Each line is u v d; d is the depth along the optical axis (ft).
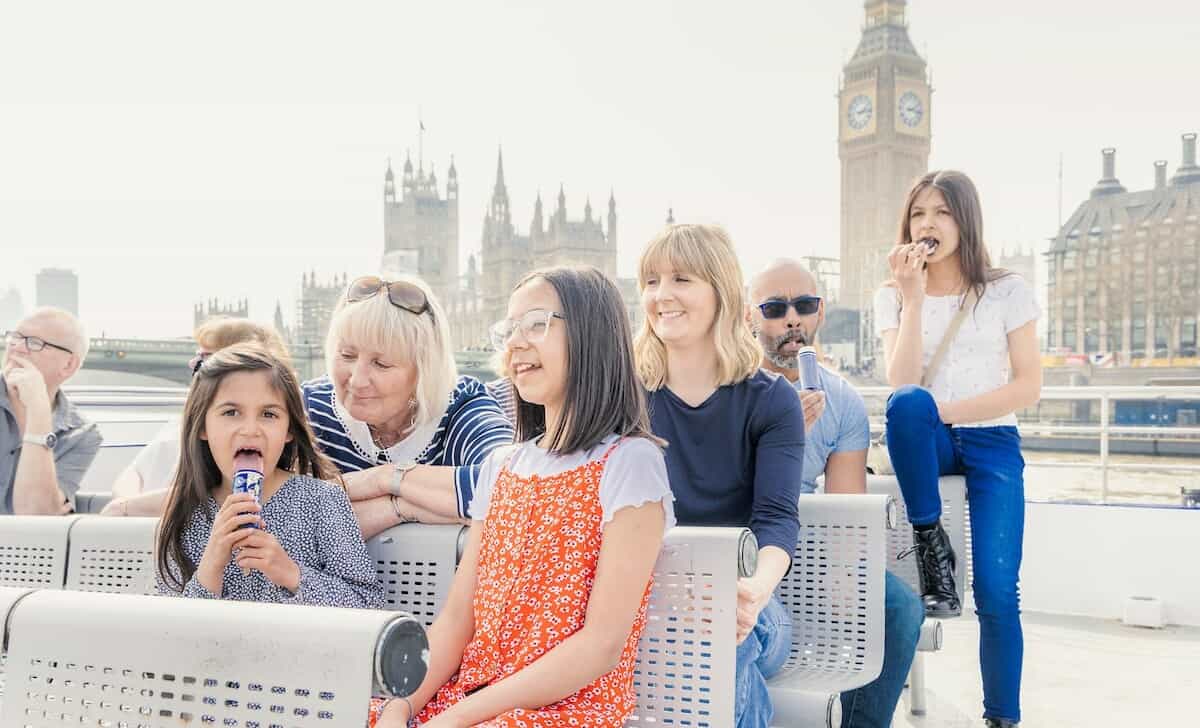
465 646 6.00
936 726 12.08
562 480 5.67
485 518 6.04
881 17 545.85
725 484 7.82
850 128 554.46
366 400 7.49
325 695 3.42
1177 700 12.93
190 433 6.61
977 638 17.30
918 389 10.39
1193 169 391.86
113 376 209.56
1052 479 224.12
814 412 9.28
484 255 466.29
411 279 7.72
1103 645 15.89
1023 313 11.41
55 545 7.24
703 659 5.68
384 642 3.37
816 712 7.14
